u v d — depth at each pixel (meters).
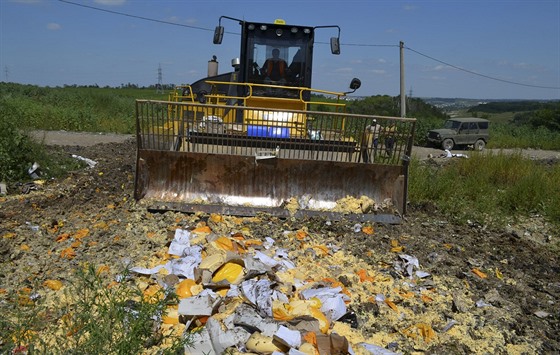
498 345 4.68
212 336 4.12
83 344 3.70
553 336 4.95
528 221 10.14
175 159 7.71
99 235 6.47
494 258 7.14
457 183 11.71
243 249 6.02
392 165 7.87
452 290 5.75
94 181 9.93
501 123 41.34
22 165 9.97
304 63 10.45
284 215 7.55
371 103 43.03
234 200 7.76
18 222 6.99
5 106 15.43
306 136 7.94
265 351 4.05
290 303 4.75
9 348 3.75
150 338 4.10
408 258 6.38
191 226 6.79
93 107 32.12
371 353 4.29
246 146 7.82
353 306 5.11
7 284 5.06
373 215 7.77
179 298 4.67
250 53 10.38
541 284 6.36
